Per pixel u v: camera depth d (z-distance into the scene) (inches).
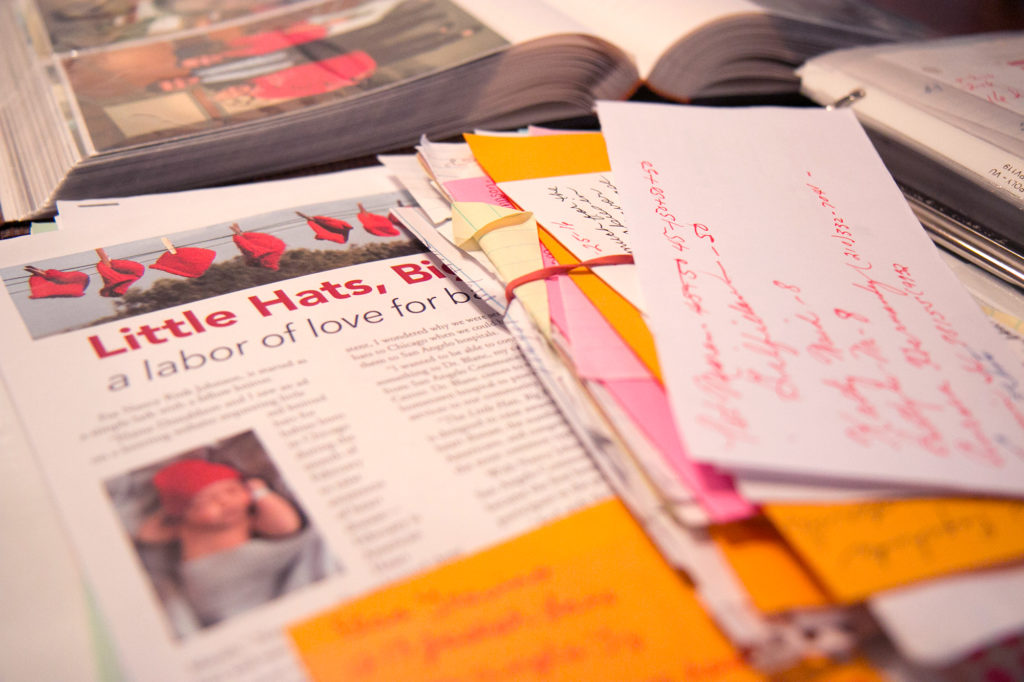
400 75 20.6
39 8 25.5
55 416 13.8
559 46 20.9
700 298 14.2
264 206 18.7
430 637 11.9
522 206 17.0
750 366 13.2
